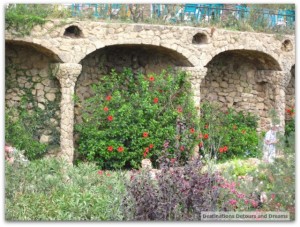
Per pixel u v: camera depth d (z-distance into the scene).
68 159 15.55
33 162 12.75
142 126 16.19
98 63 16.92
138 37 16.08
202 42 17.34
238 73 19.64
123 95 16.61
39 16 14.90
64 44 15.23
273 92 19.36
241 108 19.72
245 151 18.14
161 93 16.80
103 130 16.09
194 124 16.64
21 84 15.88
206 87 19.05
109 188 11.60
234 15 18.34
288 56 18.89
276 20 19.17
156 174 10.20
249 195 11.00
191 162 10.24
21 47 15.77
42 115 16.05
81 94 16.59
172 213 9.99
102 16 16.22
